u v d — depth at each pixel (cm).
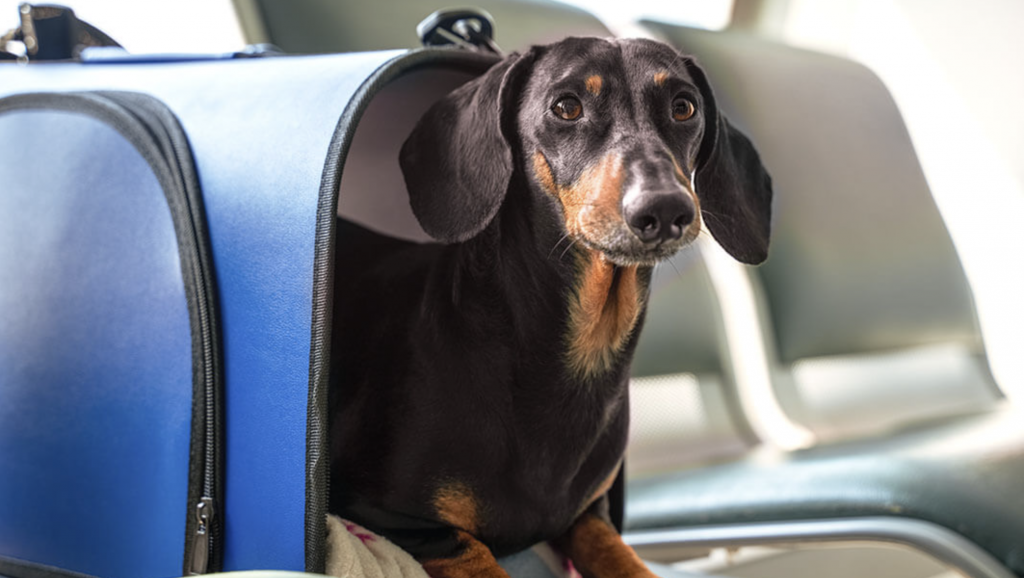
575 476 123
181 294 114
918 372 264
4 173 134
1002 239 323
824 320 240
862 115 266
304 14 189
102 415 120
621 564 126
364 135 139
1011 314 319
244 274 110
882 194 259
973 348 272
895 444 208
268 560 104
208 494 109
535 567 131
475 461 115
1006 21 326
